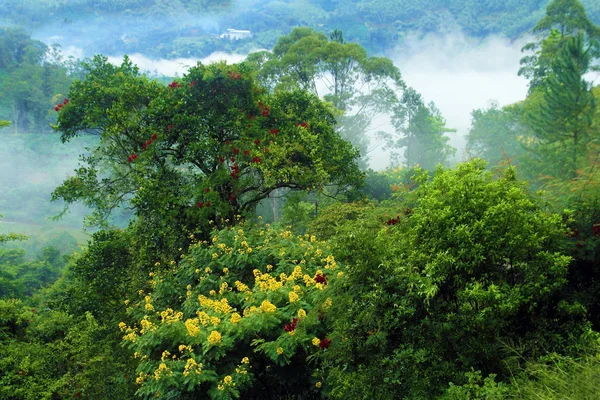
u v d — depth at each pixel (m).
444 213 5.18
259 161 13.62
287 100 16.22
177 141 14.23
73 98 14.23
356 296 5.23
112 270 13.53
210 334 6.22
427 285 4.75
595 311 5.21
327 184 15.23
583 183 6.27
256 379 6.99
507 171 5.81
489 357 4.68
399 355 4.77
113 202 14.59
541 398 3.92
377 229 6.61
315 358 6.15
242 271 9.00
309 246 8.91
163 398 6.40
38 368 10.09
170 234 12.76
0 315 11.48
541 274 4.83
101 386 10.04
